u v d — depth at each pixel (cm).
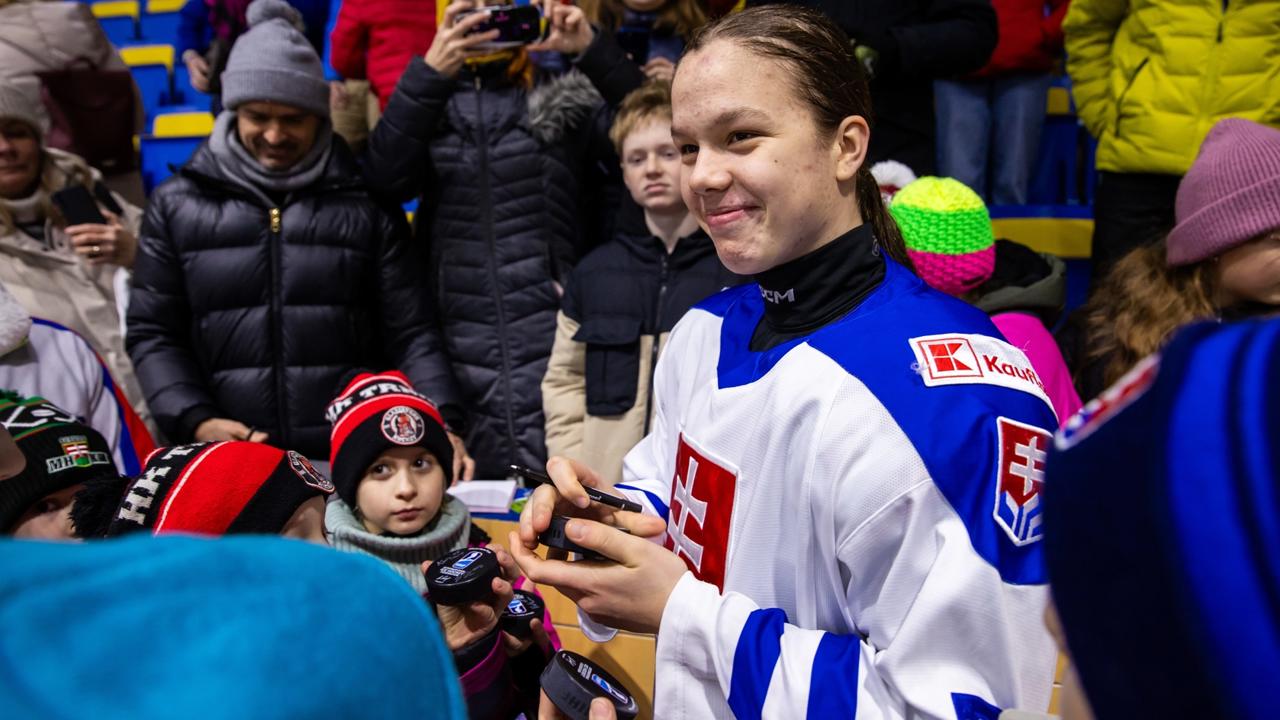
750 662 86
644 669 132
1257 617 30
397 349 247
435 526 157
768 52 90
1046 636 83
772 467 94
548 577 95
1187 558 31
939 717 78
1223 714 30
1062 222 300
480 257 252
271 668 33
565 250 255
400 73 296
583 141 255
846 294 98
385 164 238
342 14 305
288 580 37
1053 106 342
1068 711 42
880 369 89
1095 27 266
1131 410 37
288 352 234
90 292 240
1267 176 163
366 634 37
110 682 31
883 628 86
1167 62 246
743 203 93
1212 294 178
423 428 156
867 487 85
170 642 32
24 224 237
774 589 96
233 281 232
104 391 200
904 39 246
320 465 229
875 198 106
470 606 111
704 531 103
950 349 90
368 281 242
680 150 98
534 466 251
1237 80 240
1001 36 301
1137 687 34
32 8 301
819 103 91
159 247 233
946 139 311
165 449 123
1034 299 190
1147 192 257
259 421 235
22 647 31
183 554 37
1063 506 39
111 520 119
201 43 371
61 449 131
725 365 106
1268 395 32
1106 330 193
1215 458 32
